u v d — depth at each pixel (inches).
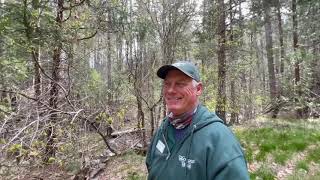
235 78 247.8
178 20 174.9
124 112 137.5
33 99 112.1
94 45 196.9
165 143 38.0
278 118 247.0
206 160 34.6
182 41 186.1
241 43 267.1
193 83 38.0
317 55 267.4
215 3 238.2
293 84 259.3
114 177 134.5
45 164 117.7
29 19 119.1
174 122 37.8
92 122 124.3
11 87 131.7
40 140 110.7
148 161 42.3
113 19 165.3
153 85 180.4
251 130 177.3
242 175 33.0
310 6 276.2
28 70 145.2
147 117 188.9
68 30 144.9
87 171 124.7
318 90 295.6
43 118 104.1
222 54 235.3
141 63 178.4
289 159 136.0
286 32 351.9
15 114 101.8
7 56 132.5
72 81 136.0
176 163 36.2
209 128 35.6
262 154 141.3
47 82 136.4
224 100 228.7
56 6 146.8
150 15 172.2
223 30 241.4
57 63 142.1
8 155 104.5
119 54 189.3
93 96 135.0
